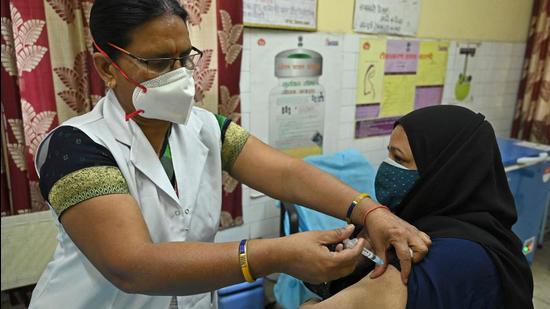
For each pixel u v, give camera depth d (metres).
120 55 0.73
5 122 1.68
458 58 3.04
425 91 2.94
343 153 2.32
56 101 1.70
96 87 1.74
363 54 2.55
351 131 2.66
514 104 3.57
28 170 1.72
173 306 0.96
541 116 3.27
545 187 2.53
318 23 2.31
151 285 0.64
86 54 1.70
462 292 0.72
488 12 3.10
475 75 3.20
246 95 2.18
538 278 2.55
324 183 0.93
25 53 1.59
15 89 1.66
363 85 2.62
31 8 1.56
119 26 0.69
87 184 0.68
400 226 0.79
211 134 0.98
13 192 1.76
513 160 2.34
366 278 0.77
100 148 0.75
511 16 3.26
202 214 0.94
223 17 1.94
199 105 1.98
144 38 0.70
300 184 0.95
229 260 0.63
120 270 0.64
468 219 0.84
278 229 2.54
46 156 0.75
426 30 2.80
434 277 0.71
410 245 0.76
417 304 0.70
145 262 0.63
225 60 2.00
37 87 1.64
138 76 0.74
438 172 0.88
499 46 3.26
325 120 2.52
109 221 0.66
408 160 0.92
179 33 0.73
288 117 2.36
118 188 0.70
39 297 0.90
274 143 2.36
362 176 2.29
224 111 2.08
